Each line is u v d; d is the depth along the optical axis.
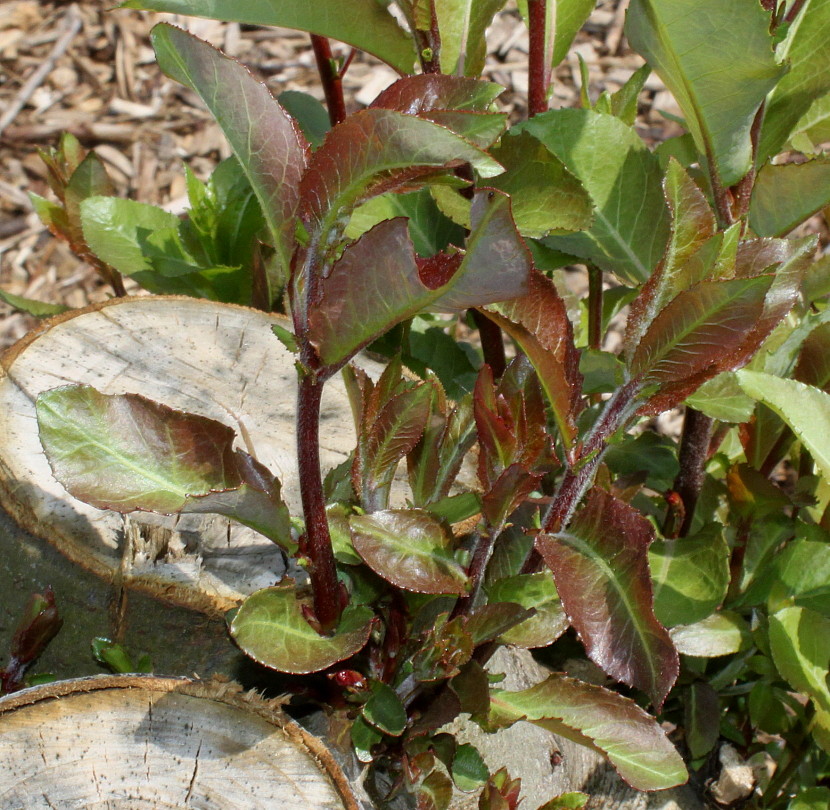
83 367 1.18
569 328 1.01
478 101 0.95
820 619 1.16
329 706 1.08
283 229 0.95
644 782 0.99
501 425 0.98
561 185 1.16
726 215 1.14
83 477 0.99
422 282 0.93
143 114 2.49
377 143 0.90
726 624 1.17
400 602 1.06
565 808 1.07
